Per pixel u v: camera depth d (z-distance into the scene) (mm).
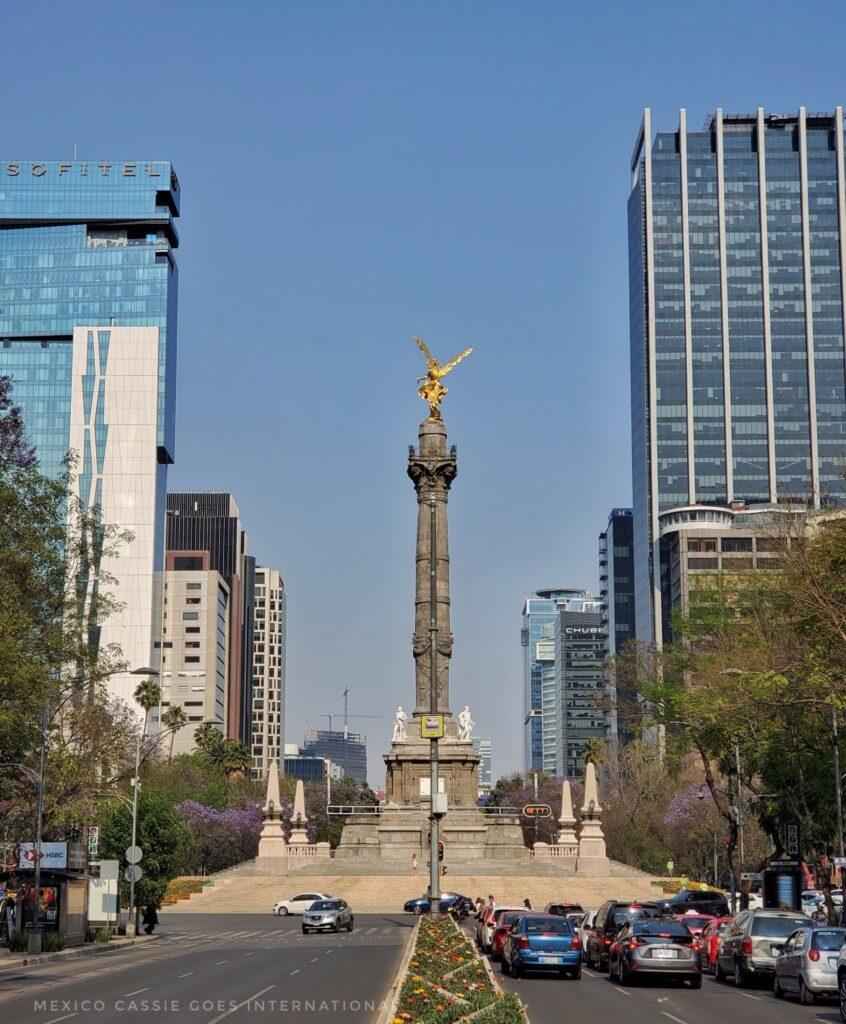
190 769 172750
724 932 46500
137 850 71438
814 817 69375
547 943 44250
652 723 78188
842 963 32250
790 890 60906
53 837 75938
